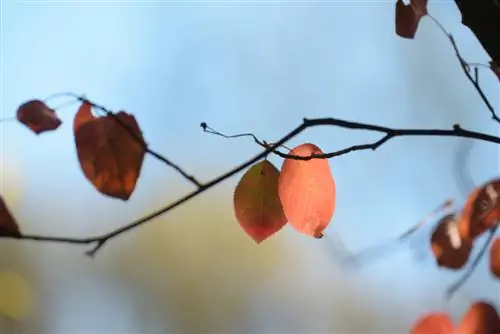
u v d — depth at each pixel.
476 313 1.37
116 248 3.18
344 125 1.29
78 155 1.29
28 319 2.40
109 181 1.29
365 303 2.53
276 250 3.25
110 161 1.29
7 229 1.25
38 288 2.72
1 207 1.25
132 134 1.29
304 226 1.31
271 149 1.29
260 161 1.33
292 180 1.31
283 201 1.31
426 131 1.30
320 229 1.31
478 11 1.32
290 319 3.12
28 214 2.64
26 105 1.29
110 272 3.21
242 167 1.28
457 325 1.38
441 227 1.44
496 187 1.41
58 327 2.90
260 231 1.33
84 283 3.11
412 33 1.35
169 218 3.28
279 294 3.17
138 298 3.27
